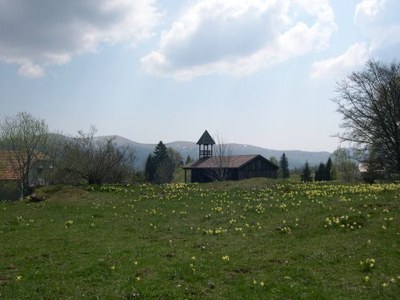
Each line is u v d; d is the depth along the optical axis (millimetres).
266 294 13742
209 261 17281
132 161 66625
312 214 24828
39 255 19203
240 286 14406
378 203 25672
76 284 15039
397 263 16078
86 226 26125
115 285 14711
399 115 66188
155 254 18578
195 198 36000
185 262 17109
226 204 32219
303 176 117062
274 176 108750
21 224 27109
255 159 103812
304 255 17734
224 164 101875
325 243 19297
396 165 67688
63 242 21844
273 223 24125
